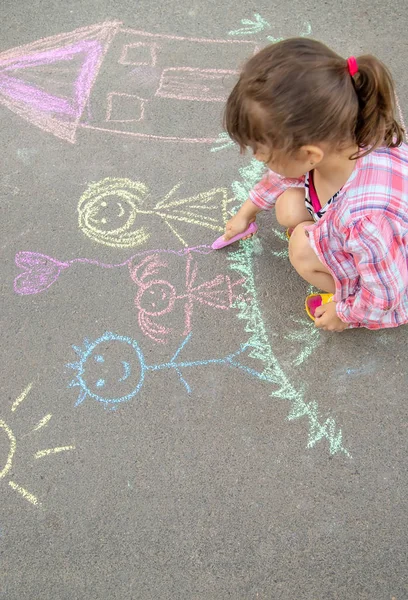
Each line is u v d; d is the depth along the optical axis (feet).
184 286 6.95
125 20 9.07
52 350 6.62
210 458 6.01
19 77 8.63
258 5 9.12
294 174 4.89
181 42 8.82
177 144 7.93
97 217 7.43
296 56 4.10
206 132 8.00
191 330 6.67
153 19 9.07
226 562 5.58
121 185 7.65
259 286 6.91
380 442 6.03
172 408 6.26
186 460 6.01
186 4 9.18
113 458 6.04
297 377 6.37
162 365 6.48
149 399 6.31
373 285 5.17
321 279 6.32
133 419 6.22
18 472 6.01
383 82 4.17
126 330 6.70
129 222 7.39
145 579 5.55
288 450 6.02
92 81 8.54
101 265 7.11
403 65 8.38
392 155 5.00
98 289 6.96
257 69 4.20
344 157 4.75
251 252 7.13
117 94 8.40
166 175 7.70
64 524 5.78
